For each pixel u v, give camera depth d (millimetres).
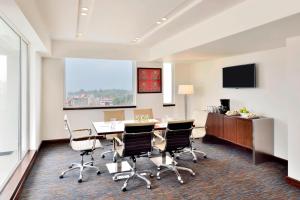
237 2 2949
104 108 6207
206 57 5609
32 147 4633
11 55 3359
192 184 3305
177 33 4625
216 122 5344
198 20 3709
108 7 3225
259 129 4223
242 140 4496
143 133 3203
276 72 4309
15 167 3465
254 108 4828
